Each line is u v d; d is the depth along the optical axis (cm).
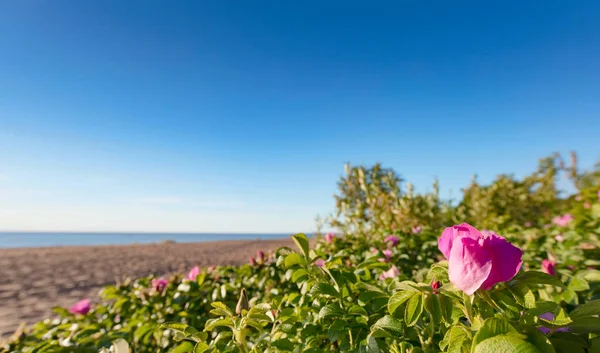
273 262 345
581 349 108
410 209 598
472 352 92
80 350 226
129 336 264
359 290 198
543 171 862
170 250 2098
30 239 10275
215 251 1900
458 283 106
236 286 329
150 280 380
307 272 196
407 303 119
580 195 530
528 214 719
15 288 963
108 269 1277
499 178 790
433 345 140
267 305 159
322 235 652
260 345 170
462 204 743
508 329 94
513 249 104
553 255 288
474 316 114
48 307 761
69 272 1217
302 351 155
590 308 108
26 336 283
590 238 318
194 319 290
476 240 105
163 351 268
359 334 155
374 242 409
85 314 311
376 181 693
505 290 110
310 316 173
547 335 113
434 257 372
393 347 142
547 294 214
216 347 163
